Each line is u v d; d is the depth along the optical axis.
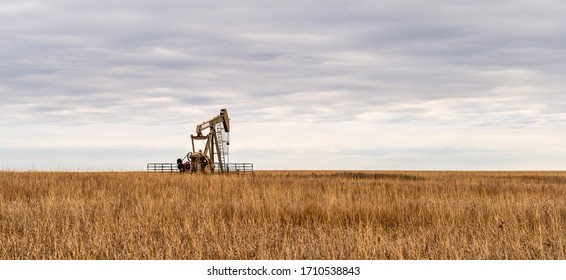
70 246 9.96
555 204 16.45
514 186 26.05
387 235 11.59
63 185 22.20
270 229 12.10
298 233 11.43
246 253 9.69
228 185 24.83
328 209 14.09
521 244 10.20
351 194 20.38
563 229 11.92
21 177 25.95
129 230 11.58
